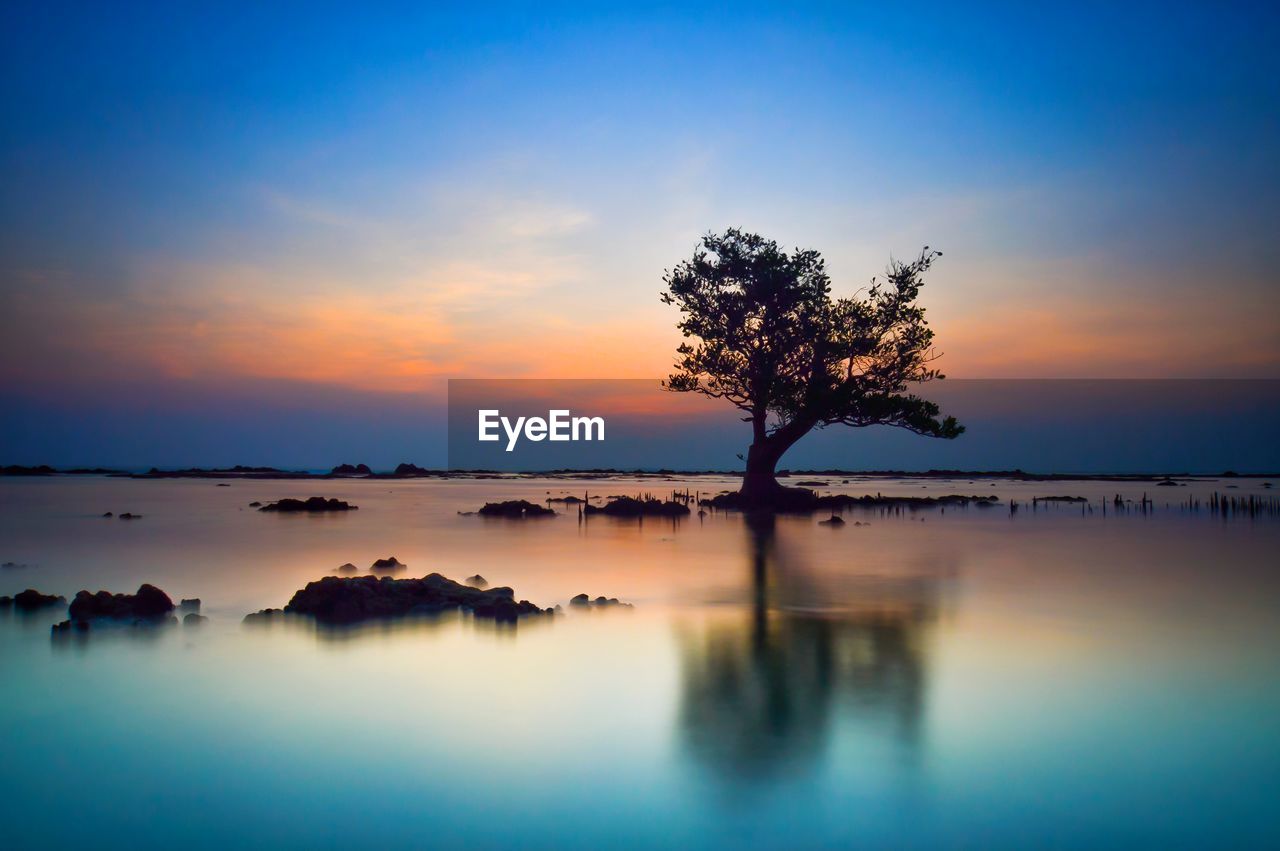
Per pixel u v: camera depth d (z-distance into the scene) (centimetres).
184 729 896
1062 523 3694
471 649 1235
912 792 741
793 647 1252
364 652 1217
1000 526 3528
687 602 1638
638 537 3008
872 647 1255
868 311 4616
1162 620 1464
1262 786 754
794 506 4628
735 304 4647
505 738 869
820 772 784
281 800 727
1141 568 2161
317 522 3650
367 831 675
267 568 2131
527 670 1120
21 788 754
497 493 6744
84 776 779
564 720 921
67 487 7100
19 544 2697
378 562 2141
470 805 720
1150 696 1009
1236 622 1445
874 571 2098
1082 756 823
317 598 1496
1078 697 1006
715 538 2981
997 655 1207
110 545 2672
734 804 722
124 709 961
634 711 953
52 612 1518
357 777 775
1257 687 1047
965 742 858
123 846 653
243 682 1064
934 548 2650
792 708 963
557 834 669
